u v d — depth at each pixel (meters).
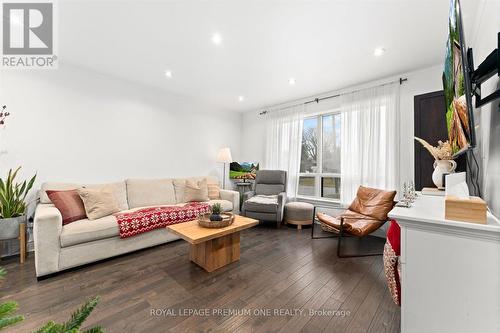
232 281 1.96
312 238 3.15
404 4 1.75
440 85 2.75
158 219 2.72
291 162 4.28
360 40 2.26
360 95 3.40
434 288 0.91
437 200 1.55
